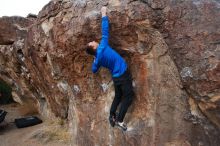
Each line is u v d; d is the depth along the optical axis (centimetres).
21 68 1061
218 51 516
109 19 572
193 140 564
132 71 598
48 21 707
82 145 712
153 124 590
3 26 1057
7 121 1139
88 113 688
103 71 630
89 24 598
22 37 997
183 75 540
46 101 1012
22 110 1225
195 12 543
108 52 542
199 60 527
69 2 652
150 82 584
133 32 572
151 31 563
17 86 1244
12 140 942
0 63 1219
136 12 563
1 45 1119
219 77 511
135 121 609
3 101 1423
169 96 571
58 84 805
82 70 660
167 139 580
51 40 704
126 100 561
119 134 632
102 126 661
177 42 543
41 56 778
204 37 527
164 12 553
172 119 574
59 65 714
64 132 877
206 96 527
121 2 578
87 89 674
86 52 620
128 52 588
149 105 591
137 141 607
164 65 566
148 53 577
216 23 530
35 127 1004
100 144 667
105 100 646
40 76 895
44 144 861
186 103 562
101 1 604
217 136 547
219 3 551
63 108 870
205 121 554
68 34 633
